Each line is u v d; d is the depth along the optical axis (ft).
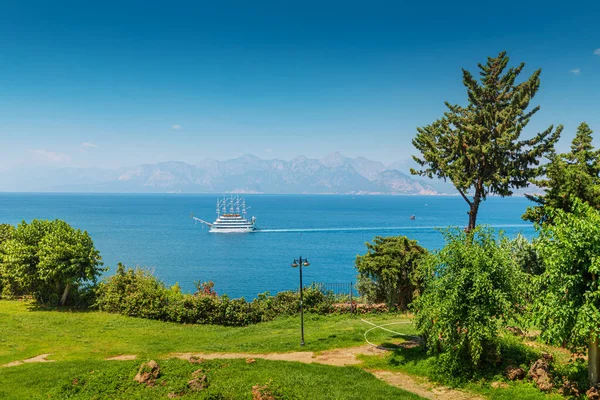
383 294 115.14
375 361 72.54
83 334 94.32
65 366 68.95
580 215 57.77
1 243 137.80
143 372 58.90
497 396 53.93
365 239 519.60
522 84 112.57
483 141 110.11
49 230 126.11
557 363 62.13
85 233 127.34
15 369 67.92
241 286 254.68
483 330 59.77
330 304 117.60
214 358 76.23
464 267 62.64
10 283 130.52
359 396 54.39
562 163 94.17
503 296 59.72
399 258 102.22
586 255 50.57
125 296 116.47
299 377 60.90
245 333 98.37
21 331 94.32
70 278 118.01
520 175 105.70
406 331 92.48
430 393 57.57
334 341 86.12
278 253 402.52
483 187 112.06
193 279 274.98
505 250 65.51
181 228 646.74
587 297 49.06
